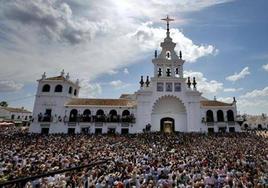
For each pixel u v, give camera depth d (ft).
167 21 212.84
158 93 183.93
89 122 174.19
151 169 55.77
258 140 139.74
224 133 163.43
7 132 174.29
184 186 45.32
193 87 187.52
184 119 184.55
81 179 41.60
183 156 79.82
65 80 182.29
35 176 15.92
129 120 175.83
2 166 56.34
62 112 175.83
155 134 152.66
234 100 189.26
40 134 157.89
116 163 61.57
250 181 48.91
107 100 193.67
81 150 87.30
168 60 194.49
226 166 60.59
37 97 177.06
